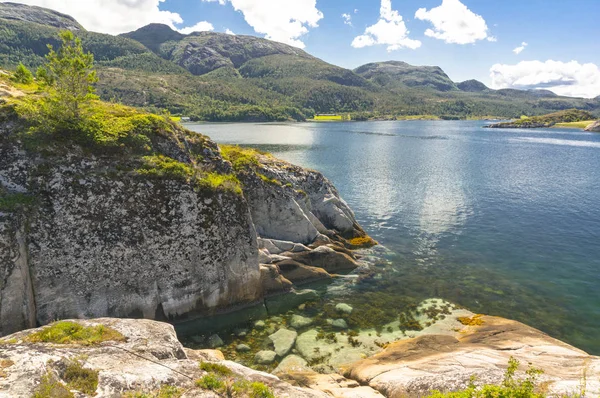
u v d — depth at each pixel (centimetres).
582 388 1259
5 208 1792
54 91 2219
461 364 1617
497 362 1602
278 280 2616
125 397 1030
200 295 2261
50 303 1881
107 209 2045
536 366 1531
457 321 2273
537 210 4734
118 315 2028
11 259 1747
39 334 1302
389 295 2642
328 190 3719
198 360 1452
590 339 2147
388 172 7262
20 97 2247
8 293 1730
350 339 2089
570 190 5797
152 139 2356
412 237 3822
